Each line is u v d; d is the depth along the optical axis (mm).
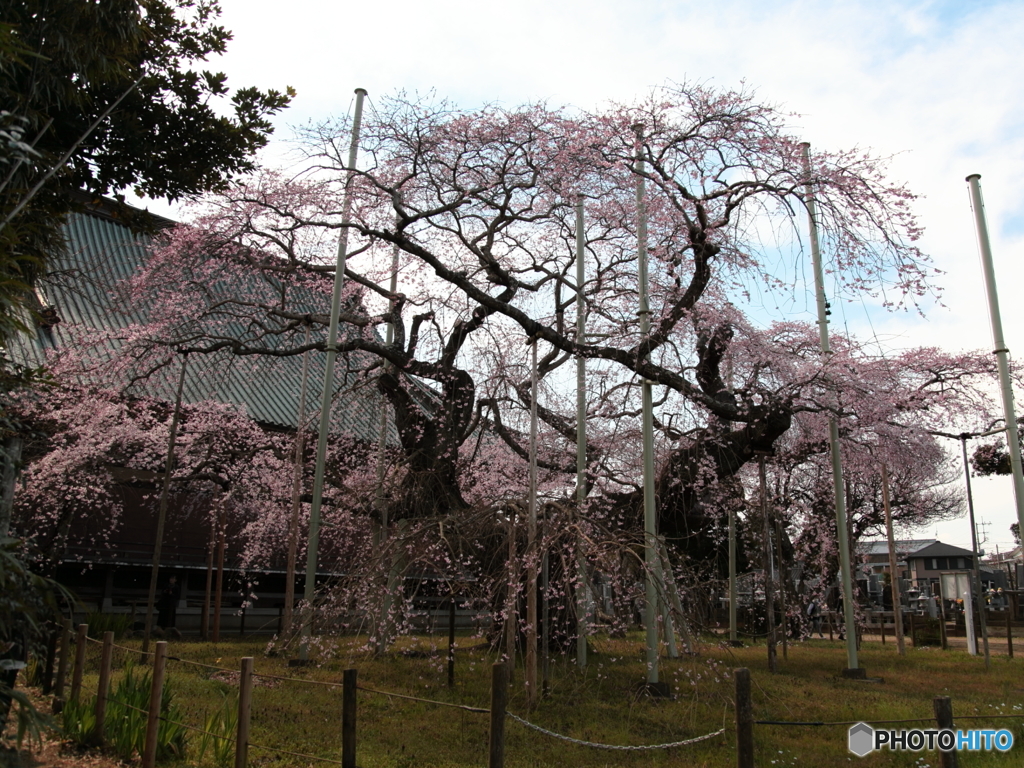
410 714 8750
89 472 15820
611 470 15008
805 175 10406
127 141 9188
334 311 13391
